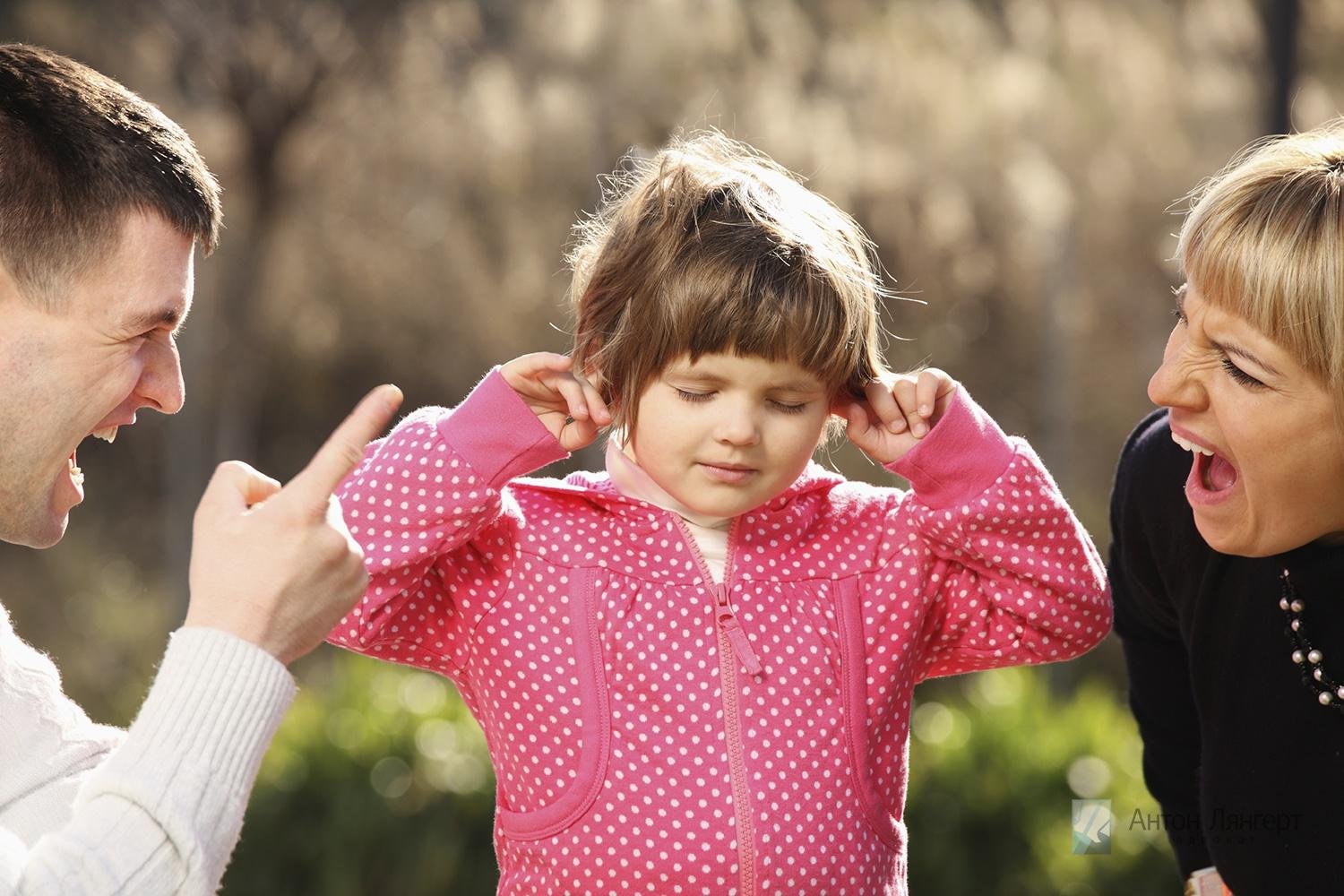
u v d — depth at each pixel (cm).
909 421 284
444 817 646
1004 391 1730
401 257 1429
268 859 643
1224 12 1231
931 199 1188
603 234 292
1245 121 1242
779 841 265
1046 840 621
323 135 1318
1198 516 269
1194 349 255
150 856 209
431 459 268
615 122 1100
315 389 1708
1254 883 295
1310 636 279
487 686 280
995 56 1243
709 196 274
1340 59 1252
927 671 304
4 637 265
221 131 1279
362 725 668
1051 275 1512
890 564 290
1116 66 1226
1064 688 1297
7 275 243
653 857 264
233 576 224
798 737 272
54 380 248
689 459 265
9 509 257
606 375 275
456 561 282
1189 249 258
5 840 212
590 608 275
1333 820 280
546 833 271
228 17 1245
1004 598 287
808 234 271
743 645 273
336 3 1273
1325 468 248
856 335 272
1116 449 1662
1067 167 1235
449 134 1266
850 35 1260
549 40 1156
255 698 220
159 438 1809
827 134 1091
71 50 1293
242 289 1374
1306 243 237
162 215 254
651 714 271
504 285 1331
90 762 262
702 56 1081
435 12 1284
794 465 270
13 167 242
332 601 233
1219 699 299
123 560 1667
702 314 257
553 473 1278
